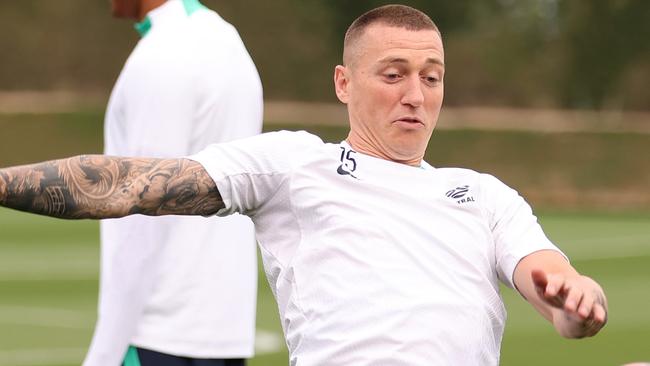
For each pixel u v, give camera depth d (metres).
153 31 17.50
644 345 35.88
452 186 12.65
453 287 12.05
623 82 131.25
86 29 133.00
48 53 131.75
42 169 11.84
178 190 12.20
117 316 16.64
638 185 104.19
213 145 12.66
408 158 12.79
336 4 136.12
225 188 12.32
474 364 11.95
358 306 11.89
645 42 130.62
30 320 40.19
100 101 128.50
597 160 107.81
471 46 133.88
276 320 39.03
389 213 12.30
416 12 12.91
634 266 55.12
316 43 135.75
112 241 16.70
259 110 18.09
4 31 131.88
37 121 114.06
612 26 131.25
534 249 12.26
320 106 131.50
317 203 12.37
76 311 42.12
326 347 11.92
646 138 110.62
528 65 133.00
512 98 131.75
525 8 134.62
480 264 12.29
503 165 108.81
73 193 11.88
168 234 16.75
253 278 17.70
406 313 11.83
